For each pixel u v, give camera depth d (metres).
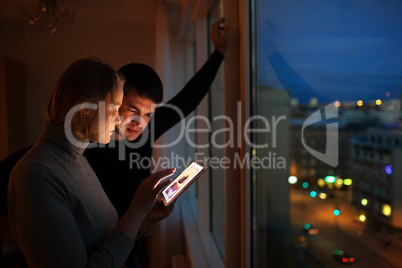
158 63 2.47
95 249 0.71
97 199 0.74
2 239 2.37
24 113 3.65
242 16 1.27
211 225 2.60
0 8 3.02
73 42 3.69
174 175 2.60
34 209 0.58
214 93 2.50
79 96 0.65
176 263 2.41
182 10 2.76
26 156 0.63
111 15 3.25
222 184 2.18
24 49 3.65
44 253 0.58
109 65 0.71
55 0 2.64
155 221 1.00
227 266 1.39
